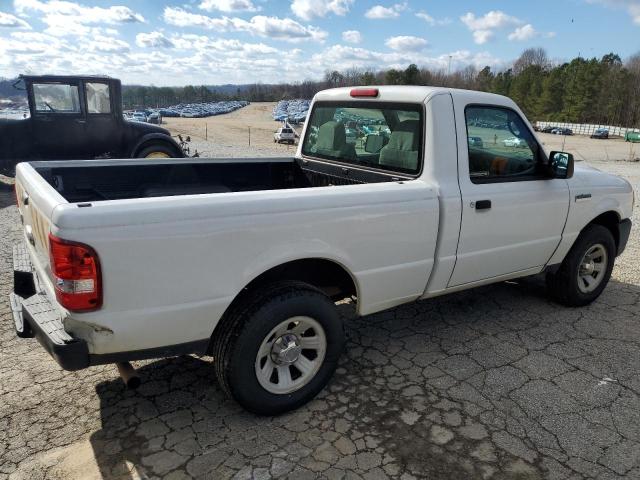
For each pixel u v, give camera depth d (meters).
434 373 3.56
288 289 2.92
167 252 2.47
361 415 3.07
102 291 2.36
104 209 2.33
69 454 2.69
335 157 4.43
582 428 2.98
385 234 3.20
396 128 3.74
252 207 2.68
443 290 3.74
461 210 3.52
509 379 3.49
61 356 2.40
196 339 2.71
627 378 3.53
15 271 3.15
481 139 3.71
